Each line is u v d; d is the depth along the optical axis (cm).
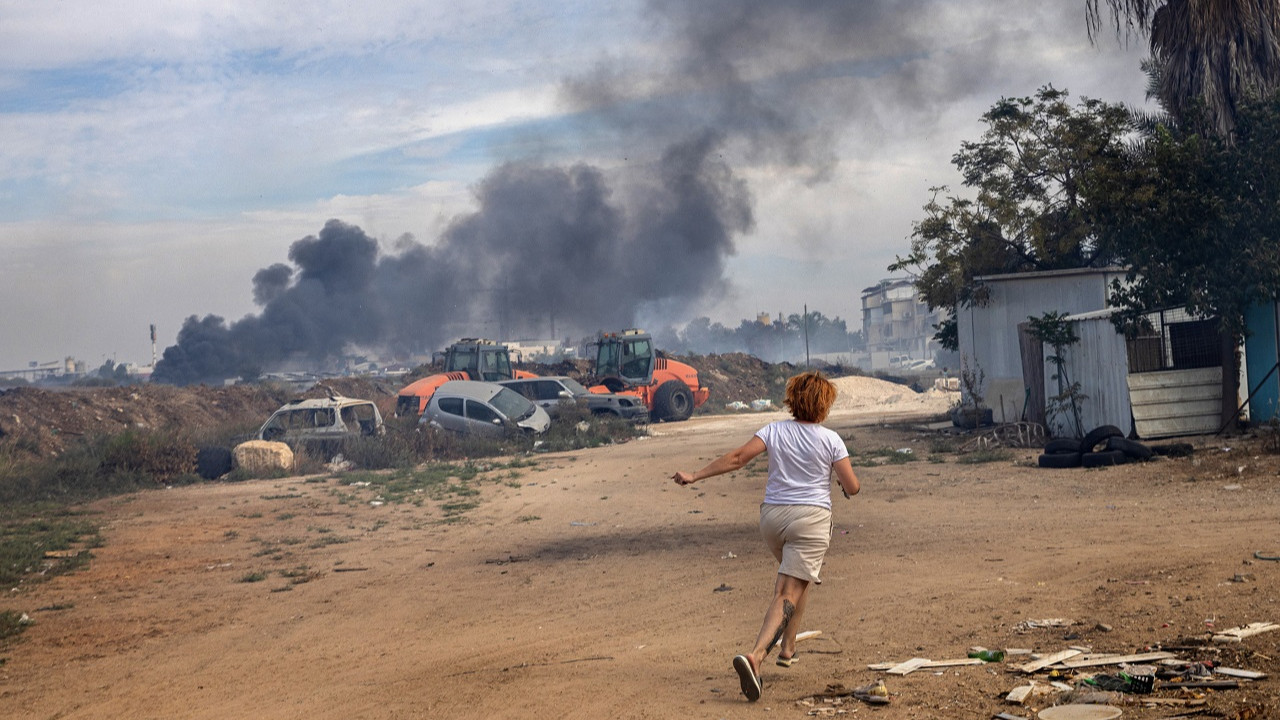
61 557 1301
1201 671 496
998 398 2391
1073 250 2925
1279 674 480
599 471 2089
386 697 593
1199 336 1991
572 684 581
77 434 3303
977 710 470
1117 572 808
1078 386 2097
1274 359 1917
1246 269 1797
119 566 1242
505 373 3697
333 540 1384
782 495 558
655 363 4106
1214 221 1798
